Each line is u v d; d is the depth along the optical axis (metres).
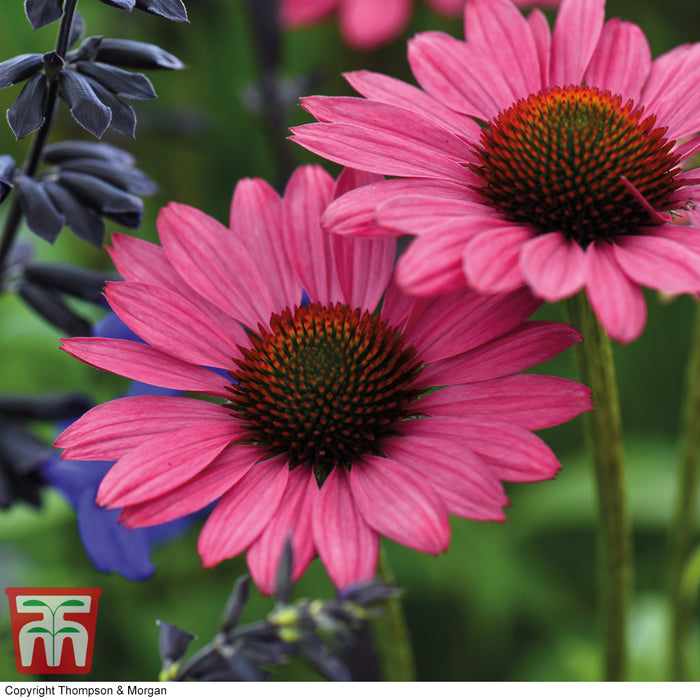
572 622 1.11
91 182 0.98
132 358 0.98
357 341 0.98
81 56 0.97
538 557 1.13
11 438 1.01
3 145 1.13
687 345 1.17
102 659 1.07
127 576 0.98
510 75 1.00
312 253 1.00
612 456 1.00
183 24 1.17
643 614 1.10
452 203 0.96
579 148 0.97
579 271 0.95
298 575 0.95
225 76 1.22
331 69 1.28
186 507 0.96
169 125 1.12
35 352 1.10
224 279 0.99
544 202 0.97
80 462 1.00
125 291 0.98
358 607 0.93
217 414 0.98
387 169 0.97
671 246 0.96
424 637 1.11
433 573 1.10
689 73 1.00
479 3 1.00
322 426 0.97
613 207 0.97
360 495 0.96
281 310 0.99
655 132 0.98
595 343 0.98
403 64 1.27
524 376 0.97
